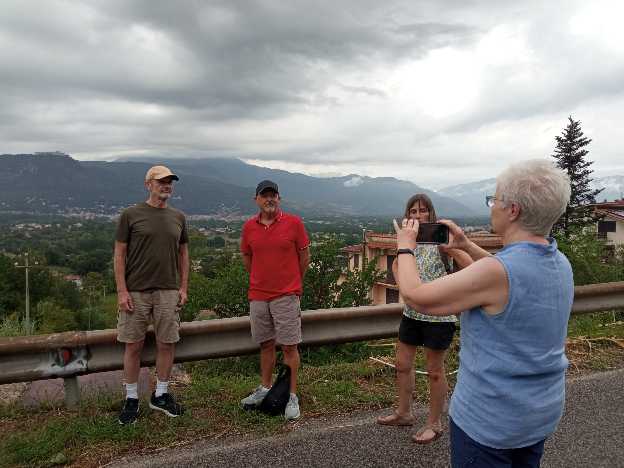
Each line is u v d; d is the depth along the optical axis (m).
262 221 3.57
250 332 3.91
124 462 2.74
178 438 3.03
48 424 3.18
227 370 5.10
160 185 3.39
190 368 5.01
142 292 3.35
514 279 1.49
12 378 3.25
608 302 5.48
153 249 3.34
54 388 3.85
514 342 1.51
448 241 2.01
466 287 1.52
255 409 3.43
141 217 3.36
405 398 3.16
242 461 2.74
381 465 2.70
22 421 3.28
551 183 1.52
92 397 3.61
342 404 3.56
